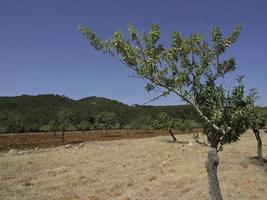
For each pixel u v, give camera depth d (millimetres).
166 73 11703
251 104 12555
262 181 22703
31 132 78000
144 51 11641
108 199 17984
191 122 13758
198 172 24000
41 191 19359
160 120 44844
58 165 26656
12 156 30078
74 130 77812
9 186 20109
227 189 20125
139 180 21938
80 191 19438
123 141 46312
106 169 25156
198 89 12445
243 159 29203
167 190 19609
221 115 12219
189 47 11891
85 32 11602
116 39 11484
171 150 35875
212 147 12922
